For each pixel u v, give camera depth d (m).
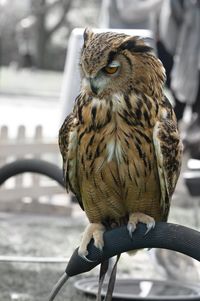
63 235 10.40
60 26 53.19
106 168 4.58
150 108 4.51
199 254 3.84
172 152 4.66
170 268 7.98
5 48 54.28
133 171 4.59
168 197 4.77
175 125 4.70
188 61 12.20
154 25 12.35
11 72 49.81
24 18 53.62
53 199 12.77
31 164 5.58
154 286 6.89
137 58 4.37
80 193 4.86
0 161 11.91
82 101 4.54
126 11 11.63
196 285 6.89
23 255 9.03
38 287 7.78
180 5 12.20
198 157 12.06
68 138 4.66
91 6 55.59
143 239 3.98
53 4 53.41
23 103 27.97
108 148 4.53
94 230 4.53
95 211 4.82
